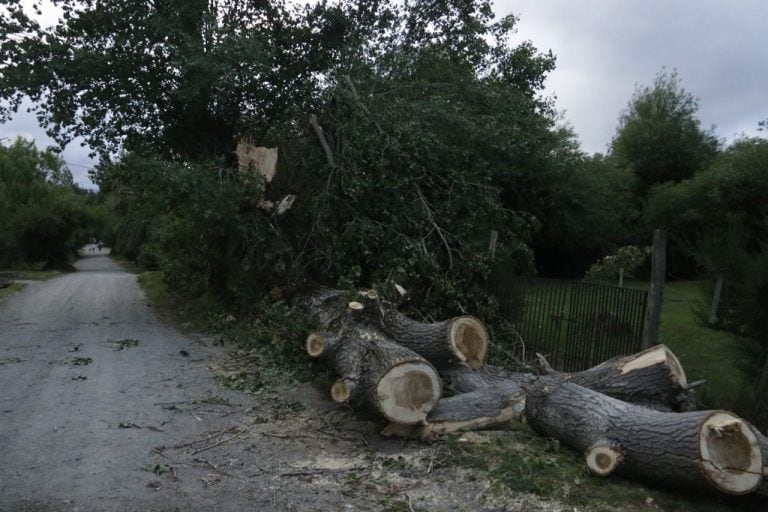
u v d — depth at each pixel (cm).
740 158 2127
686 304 1620
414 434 521
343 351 626
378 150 973
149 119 1238
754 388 604
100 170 1277
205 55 1029
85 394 631
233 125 1261
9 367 743
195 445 501
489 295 920
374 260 932
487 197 1023
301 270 976
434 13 1481
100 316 1199
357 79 1120
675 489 432
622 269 1500
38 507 381
